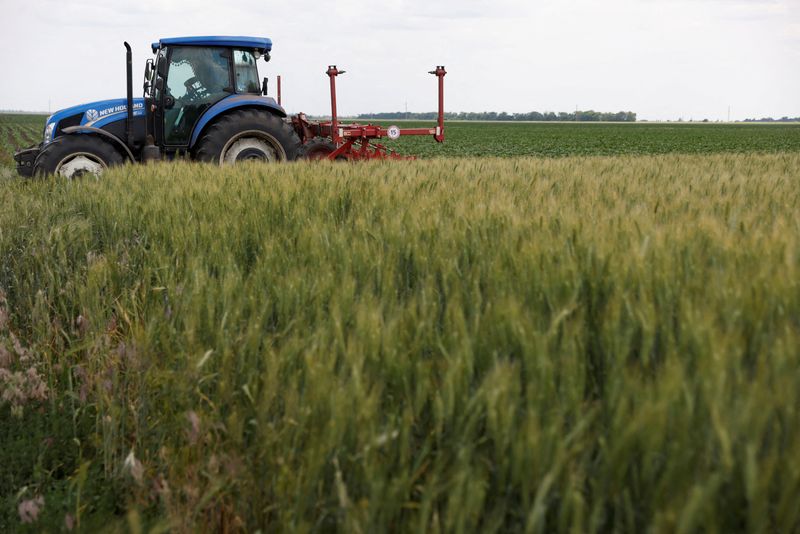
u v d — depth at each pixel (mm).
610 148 41281
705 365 1711
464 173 7574
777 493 1547
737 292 2133
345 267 3139
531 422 1633
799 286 2143
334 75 12070
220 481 2348
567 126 126500
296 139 11367
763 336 1930
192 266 3473
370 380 2148
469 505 1604
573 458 1685
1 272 4695
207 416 2693
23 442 3342
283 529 2021
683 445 1523
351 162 9844
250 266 3764
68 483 3119
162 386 3078
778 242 2779
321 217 4492
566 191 5453
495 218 3701
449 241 3320
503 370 1868
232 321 2822
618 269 2492
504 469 1717
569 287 2381
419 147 38219
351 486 1946
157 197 5598
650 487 1561
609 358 1994
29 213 5566
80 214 5957
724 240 2928
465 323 2229
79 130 10273
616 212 3895
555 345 2039
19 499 3059
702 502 1367
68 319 4324
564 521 1552
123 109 11156
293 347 2400
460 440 1843
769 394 1571
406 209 4336
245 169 8305
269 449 2219
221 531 2480
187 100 11125
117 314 4105
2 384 3729
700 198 4891
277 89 13250
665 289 2314
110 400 3240
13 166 18078
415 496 1962
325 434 1933
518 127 112812
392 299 2689
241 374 2633
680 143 49688
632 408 1739
